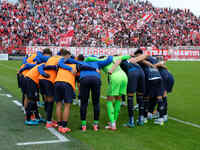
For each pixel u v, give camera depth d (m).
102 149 4.01
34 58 5.52
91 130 5.00
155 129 5.22
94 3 36.44
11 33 26.44
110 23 34.03
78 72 5.03
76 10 33.81
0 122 5.32
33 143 4.18
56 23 30.25
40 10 31.64
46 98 5.42
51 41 27.84
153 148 4.15
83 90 4.82
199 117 6.34
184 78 14.51
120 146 4.17
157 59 5.83
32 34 27.45
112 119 5.08
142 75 5.29
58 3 33.44
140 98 5.44
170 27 37.69
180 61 30.98
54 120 5.71
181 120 6.02
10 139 4.33
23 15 29.12
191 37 38.38
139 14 37.44
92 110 6.74
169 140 4.57
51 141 4.30
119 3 38.41
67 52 4.94
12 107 6.74
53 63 5.09
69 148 4.00
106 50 28.22
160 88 5.51
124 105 7.49
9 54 26.03
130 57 5.58
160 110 5.57
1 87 9.82
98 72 4.94
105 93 9.61
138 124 5.53
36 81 5.23
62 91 4.80
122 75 5.09
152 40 34.28
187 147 4.25
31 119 5.53
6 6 28.70
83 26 31.50
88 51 27.16
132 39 32.75
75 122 5.57
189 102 8.19
